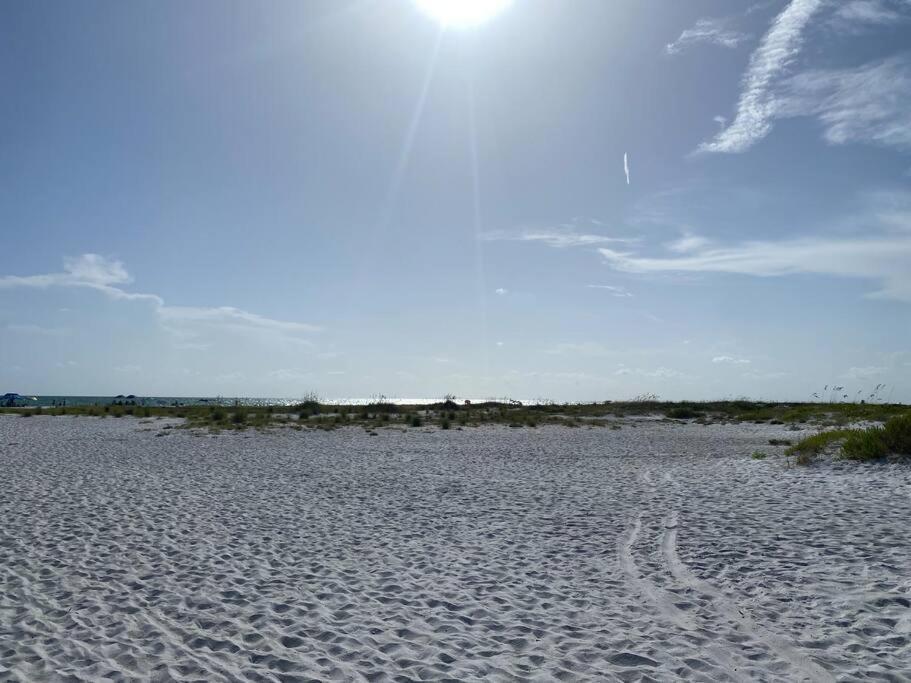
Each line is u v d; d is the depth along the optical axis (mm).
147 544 9102
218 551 8828
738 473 15109
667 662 5258
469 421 34406
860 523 9305
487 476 15844
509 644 5754
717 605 6520
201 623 6293
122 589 7230
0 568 7875
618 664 5273
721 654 5383
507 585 7398
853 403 33531
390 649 5668
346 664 5363
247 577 7715
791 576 7160
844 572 7148
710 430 29484
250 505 12047
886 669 4941
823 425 28000
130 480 14648
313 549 9000
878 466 13625
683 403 43094
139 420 33594
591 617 6348
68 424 31297
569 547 9000
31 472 15562
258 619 6383
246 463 18000
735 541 8766
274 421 32656
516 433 28516
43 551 8664
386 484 14609
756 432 27922
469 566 8188
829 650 5348
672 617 6270
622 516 10859
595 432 29062
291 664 5367
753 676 4969
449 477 15672
